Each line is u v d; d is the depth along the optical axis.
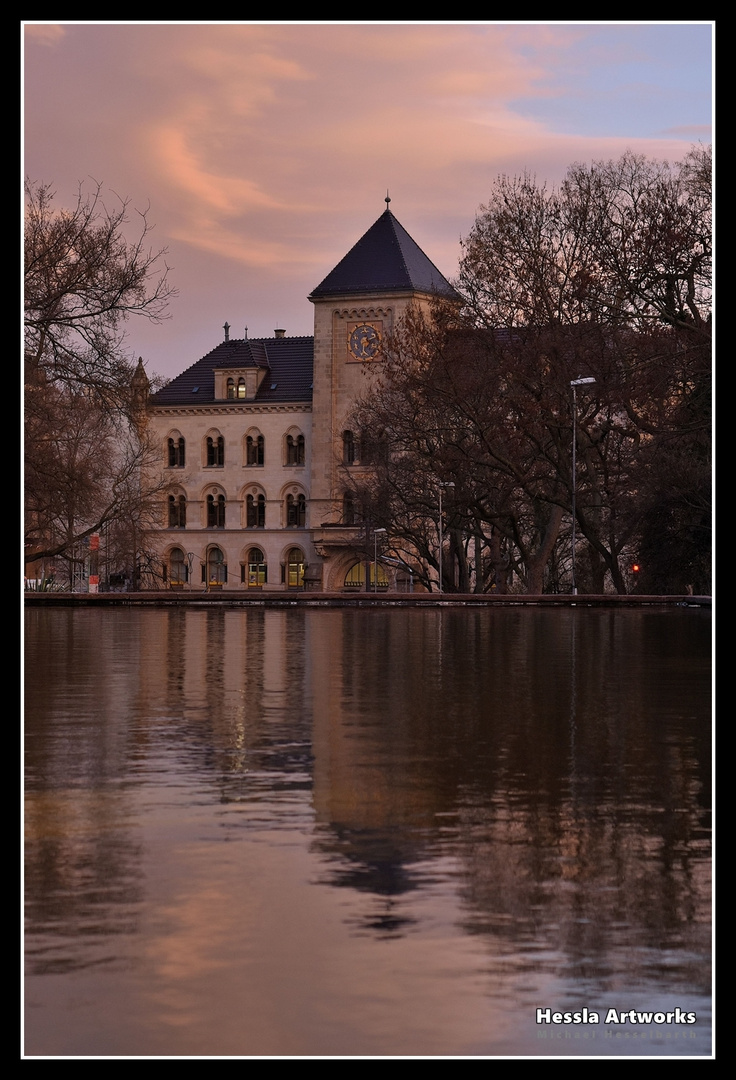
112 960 5.67
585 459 74.81
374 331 126.62
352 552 128.00
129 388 58.62
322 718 14.16
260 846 7.81
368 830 8.30
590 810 9.01
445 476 74.75
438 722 13.83
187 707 15.20
